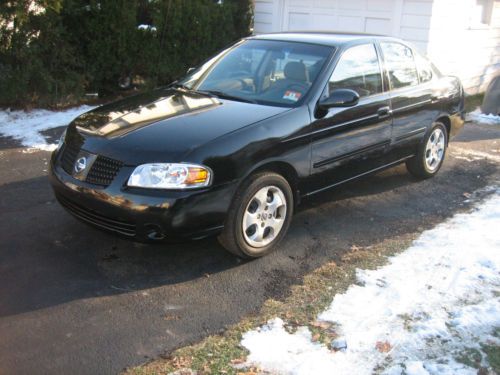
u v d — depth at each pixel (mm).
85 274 3967
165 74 10062
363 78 5148
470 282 3998
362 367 3039
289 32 5684
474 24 11773
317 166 4605
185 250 4398
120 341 3230
